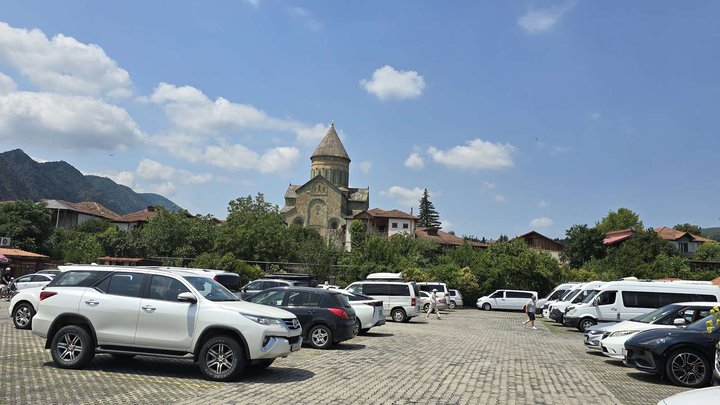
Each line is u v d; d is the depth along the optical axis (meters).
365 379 10.84
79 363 10.34
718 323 9.72
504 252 56.16
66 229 84.06
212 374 9.93
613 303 24.88
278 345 10.19
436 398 9.28
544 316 37.69
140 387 9.08
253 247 56.16
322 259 52.38
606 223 114.75
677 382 11.45
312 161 90.75
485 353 16.47
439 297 40.19
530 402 9.30
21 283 30.81
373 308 20.56
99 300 10.46
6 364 10.76
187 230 61.19
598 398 9.91
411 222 85.50
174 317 10.15
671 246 69.31
